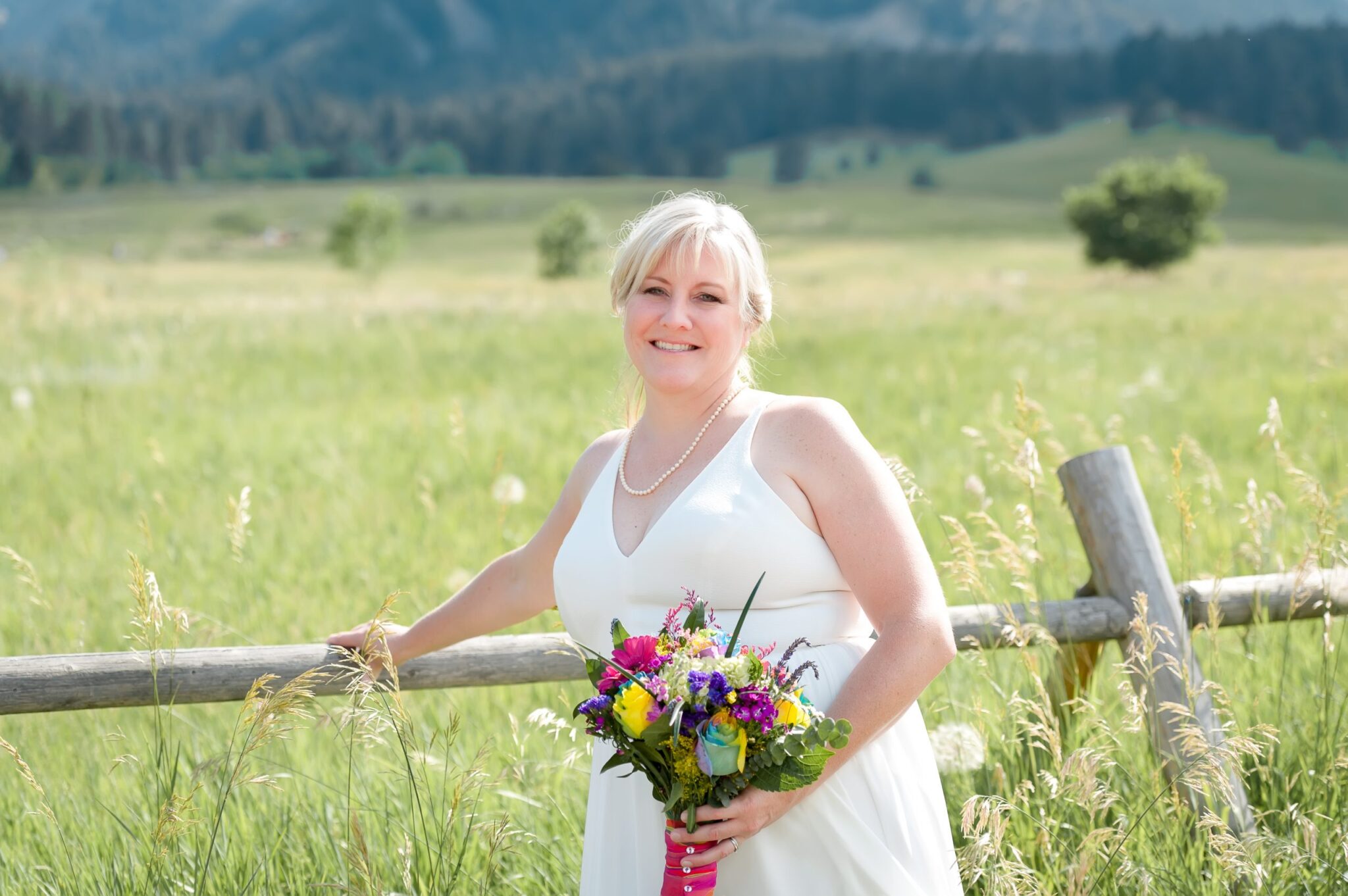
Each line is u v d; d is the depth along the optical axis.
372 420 9.89
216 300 32.50
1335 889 2.53
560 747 3.51
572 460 7.82
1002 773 2.73
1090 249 49.06
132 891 2.57
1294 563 3.95
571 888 2.78
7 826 3.01
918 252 85.06
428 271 79.12
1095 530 3.00
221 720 3.67
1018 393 3.13
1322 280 39.03
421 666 2.70
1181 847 2.65
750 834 1.93
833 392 11.21
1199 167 47.06
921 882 2.11
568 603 2.30
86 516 6.39
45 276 26.91
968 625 2.96
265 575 5.18
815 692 2.08
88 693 2.47
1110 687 3.42
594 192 163.88
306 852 2.82
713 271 2.20
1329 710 2.96
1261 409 9.21
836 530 2.09
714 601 2.12
